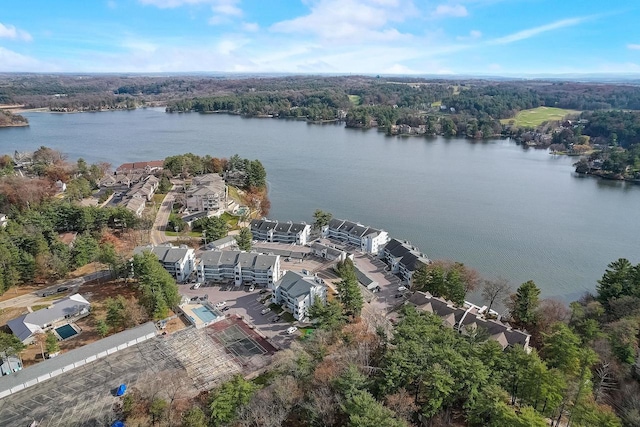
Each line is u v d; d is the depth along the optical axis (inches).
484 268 7731.3
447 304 5595.5
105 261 6259.8
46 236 6939.0
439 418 3223.4
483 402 3125.0
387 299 6314.0
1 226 7263.8
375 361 3966.5
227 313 5723.4
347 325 5044.3
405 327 4151.1
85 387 4210.1
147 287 5378.9
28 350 4785.9
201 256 6643.7
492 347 3821.4
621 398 3833.7
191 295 6181.1
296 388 3548.2
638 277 5639.8
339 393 3329.2
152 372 4439.0
